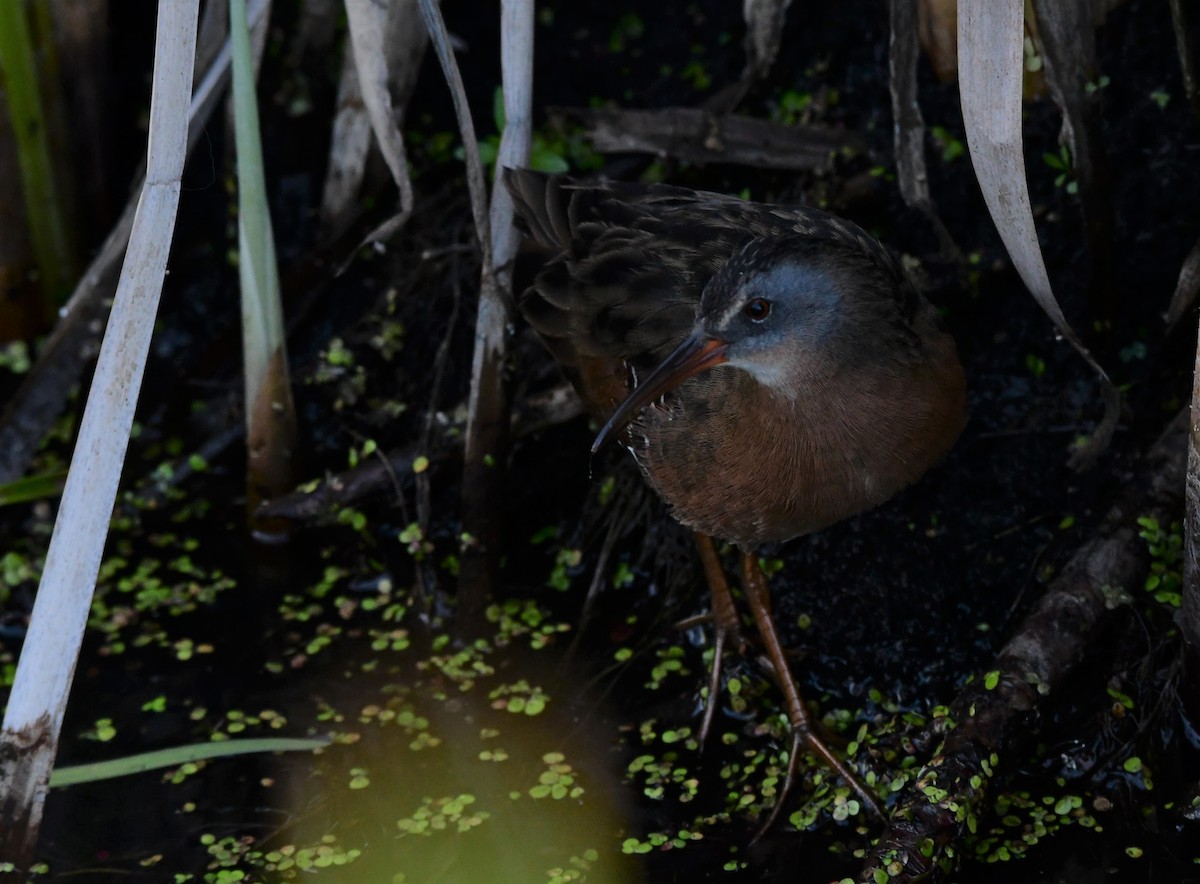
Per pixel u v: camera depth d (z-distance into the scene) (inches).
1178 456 281.1
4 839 247.9
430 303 353.1
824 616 300.2
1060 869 251.8
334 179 357.7
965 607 291.7
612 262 277.1
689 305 268.5
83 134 375.2
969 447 307.7
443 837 271.3
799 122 349.4
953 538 299.0
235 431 353.7
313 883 262.4
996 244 318.0
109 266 347.9
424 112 374.0
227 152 373.7
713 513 269.4
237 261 377.7
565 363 286.4
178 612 327.0
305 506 333.4
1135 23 314.2
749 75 336.8
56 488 331.6
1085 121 276.7
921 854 241.4
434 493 340.2
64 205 372.5
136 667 313.9
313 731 297.3
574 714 297.6
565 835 270.4
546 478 338.3
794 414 249.8
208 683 309.7
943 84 329.4
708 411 258.7
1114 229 306.8
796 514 261.9
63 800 282.5
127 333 233.3
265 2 321.4
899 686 288.5
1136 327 306.2
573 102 370.6
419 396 349.7
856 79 346.6
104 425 234.4
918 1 302.0
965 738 255.9
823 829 265.7
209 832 275.3
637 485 327.0
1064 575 276.1
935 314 264.7
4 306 372.2
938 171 328.2
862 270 242.8
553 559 333.1
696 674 303.6
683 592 315.3
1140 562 276.2
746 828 267.9
